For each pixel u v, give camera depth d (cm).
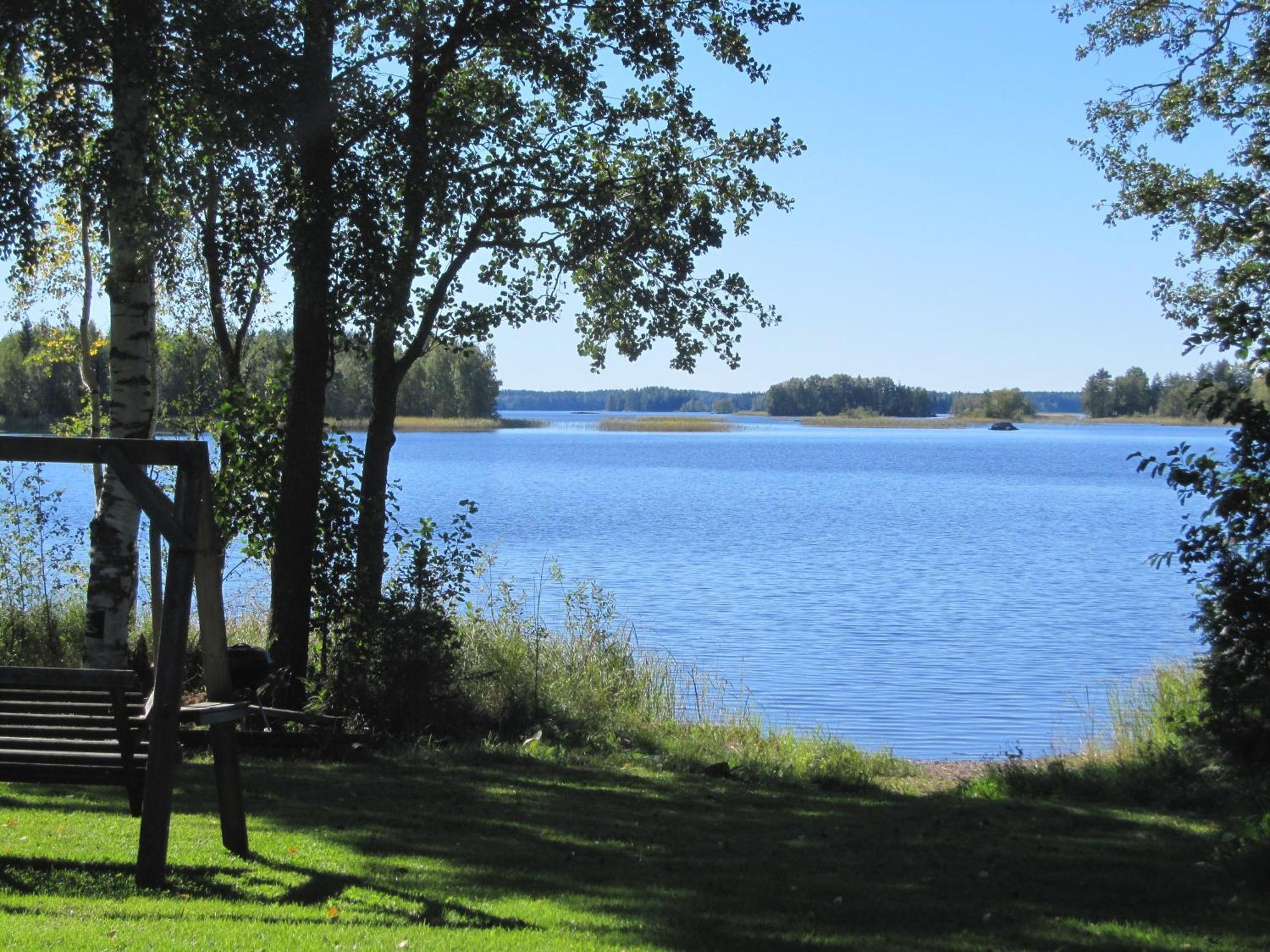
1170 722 1197
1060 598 2769
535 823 872
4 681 638
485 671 1393
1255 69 1434
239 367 1405
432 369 12331
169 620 614
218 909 582
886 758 1304
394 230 1337
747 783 1160
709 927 609
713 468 9106
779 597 2700
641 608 2492
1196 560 1097
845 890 703
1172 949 589
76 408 3641
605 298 1577
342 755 1124
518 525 4262
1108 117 1569
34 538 1598
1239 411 1054
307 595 1271
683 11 1392
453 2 1287
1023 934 615
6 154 1094
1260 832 773
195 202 1153
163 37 1069
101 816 788
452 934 562
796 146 1502
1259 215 1359
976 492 7025
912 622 2378
